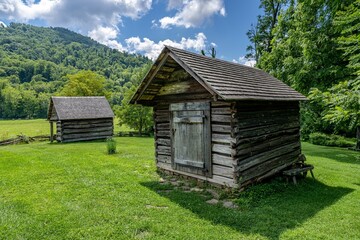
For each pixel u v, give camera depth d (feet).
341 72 45.62
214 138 22.59
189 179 25.36
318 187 24.31
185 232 14.60
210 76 20.83
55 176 26.53
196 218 16.52
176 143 26.58
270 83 28.68
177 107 26.04
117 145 57.47
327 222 16.24
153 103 29.71
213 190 22.17
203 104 23.29
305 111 53.01
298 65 53.62
